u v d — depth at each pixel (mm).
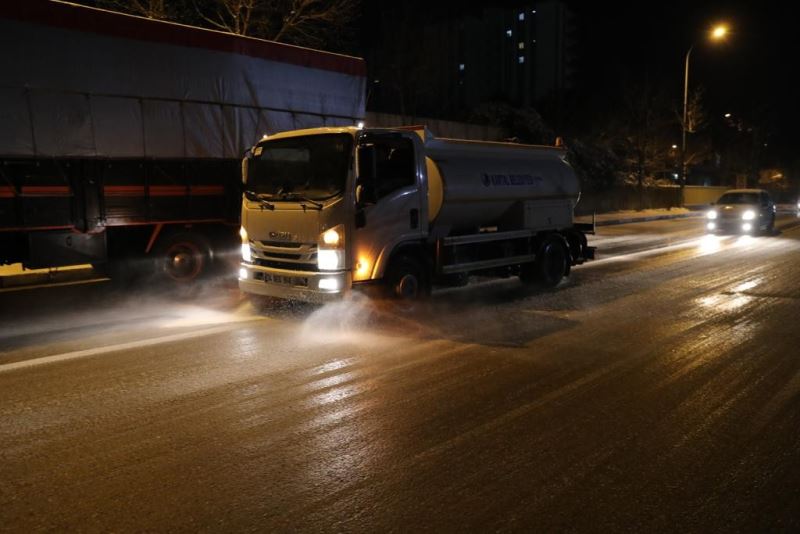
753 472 4164
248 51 11141
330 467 4195
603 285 11758
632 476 4102
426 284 9023
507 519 3568
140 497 3777
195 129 10531
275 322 8430
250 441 4598
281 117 11750
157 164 10156
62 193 9188
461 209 9500
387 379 6055
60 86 8992
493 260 10266
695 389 5832
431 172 9141
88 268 11461
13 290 10617
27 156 8734
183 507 3666
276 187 8266
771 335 7848
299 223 7918
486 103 36594
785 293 10828
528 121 34781
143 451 4410
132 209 9938
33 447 4461
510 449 4504
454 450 4484
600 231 25266
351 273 7836
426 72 29359
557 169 11617
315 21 18750
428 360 6703
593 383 5988
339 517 3574
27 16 8641
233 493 3836
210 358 6684
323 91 12461
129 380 5938
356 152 7730
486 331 7996
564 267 11922
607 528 3486
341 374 6191
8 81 8516
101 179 9562
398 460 4312
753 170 61312
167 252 10516
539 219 11117
